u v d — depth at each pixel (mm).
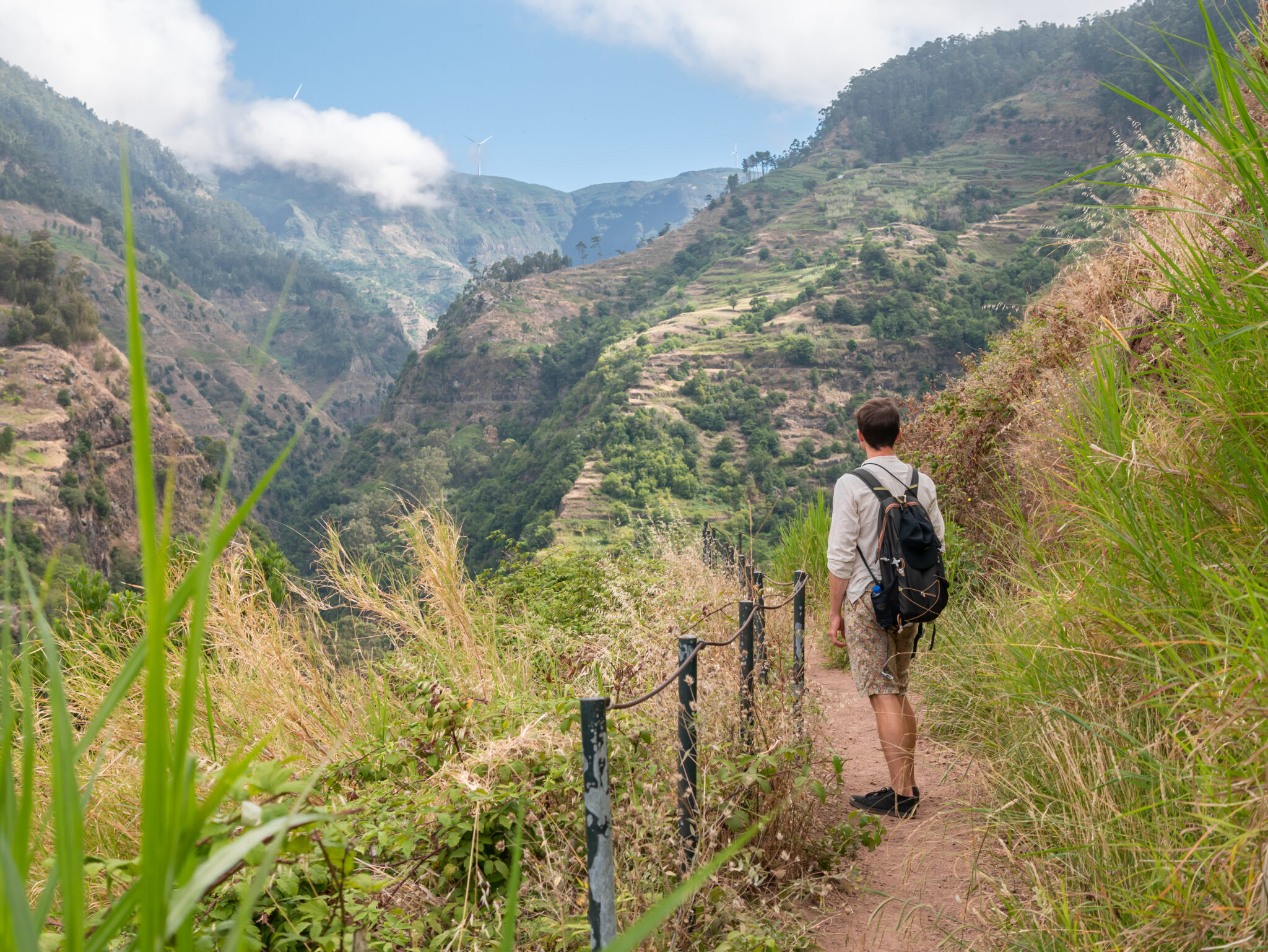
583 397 145625
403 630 3832
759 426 126938
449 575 3988
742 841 565
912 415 7789
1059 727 2438
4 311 95812
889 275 158500
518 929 2121
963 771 3459
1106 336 2830
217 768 2275
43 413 86812
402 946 1968
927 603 3289
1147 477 2191
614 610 4391
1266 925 1363
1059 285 5418
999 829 2537
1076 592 2533
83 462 87688
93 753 2492
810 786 2605
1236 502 2000
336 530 4008
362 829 2234
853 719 4793
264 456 187250
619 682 3082
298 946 1766
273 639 3467
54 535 75000
